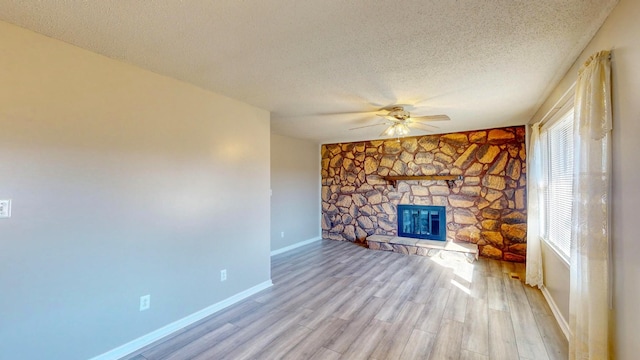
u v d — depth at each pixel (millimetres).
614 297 1596
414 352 2309
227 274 3197
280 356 2270
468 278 4008
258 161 3621
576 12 1630
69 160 2025
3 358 1749
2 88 1763
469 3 1553
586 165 1714
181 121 2742
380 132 5316
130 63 2340
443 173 5434
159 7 1583
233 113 3281
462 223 5270
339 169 6652
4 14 1666
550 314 2920
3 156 1766
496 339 2482
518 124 4652
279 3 1542
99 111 2178
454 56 2189
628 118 1458
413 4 1559
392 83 2766
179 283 2719
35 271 1874
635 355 1406
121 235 2303
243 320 2857
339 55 2186
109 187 2232
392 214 6012
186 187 2785
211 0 1518
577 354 1827
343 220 6594
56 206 1965
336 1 1528
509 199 4871
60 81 1986
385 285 3777
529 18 1693
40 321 1891
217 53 2156
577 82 1888
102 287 2189
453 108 3609
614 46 1590
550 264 3184
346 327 2707
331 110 3732
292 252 5574
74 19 1714
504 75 2553
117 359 2240
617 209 1570
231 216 3256
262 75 2582
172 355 2291
